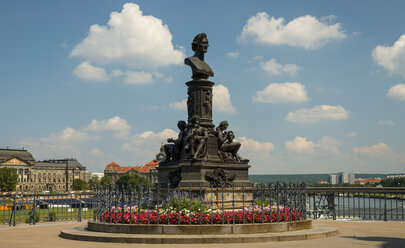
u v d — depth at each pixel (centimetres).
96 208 2761
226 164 2972
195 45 3197
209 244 2120
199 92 3073
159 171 3131
